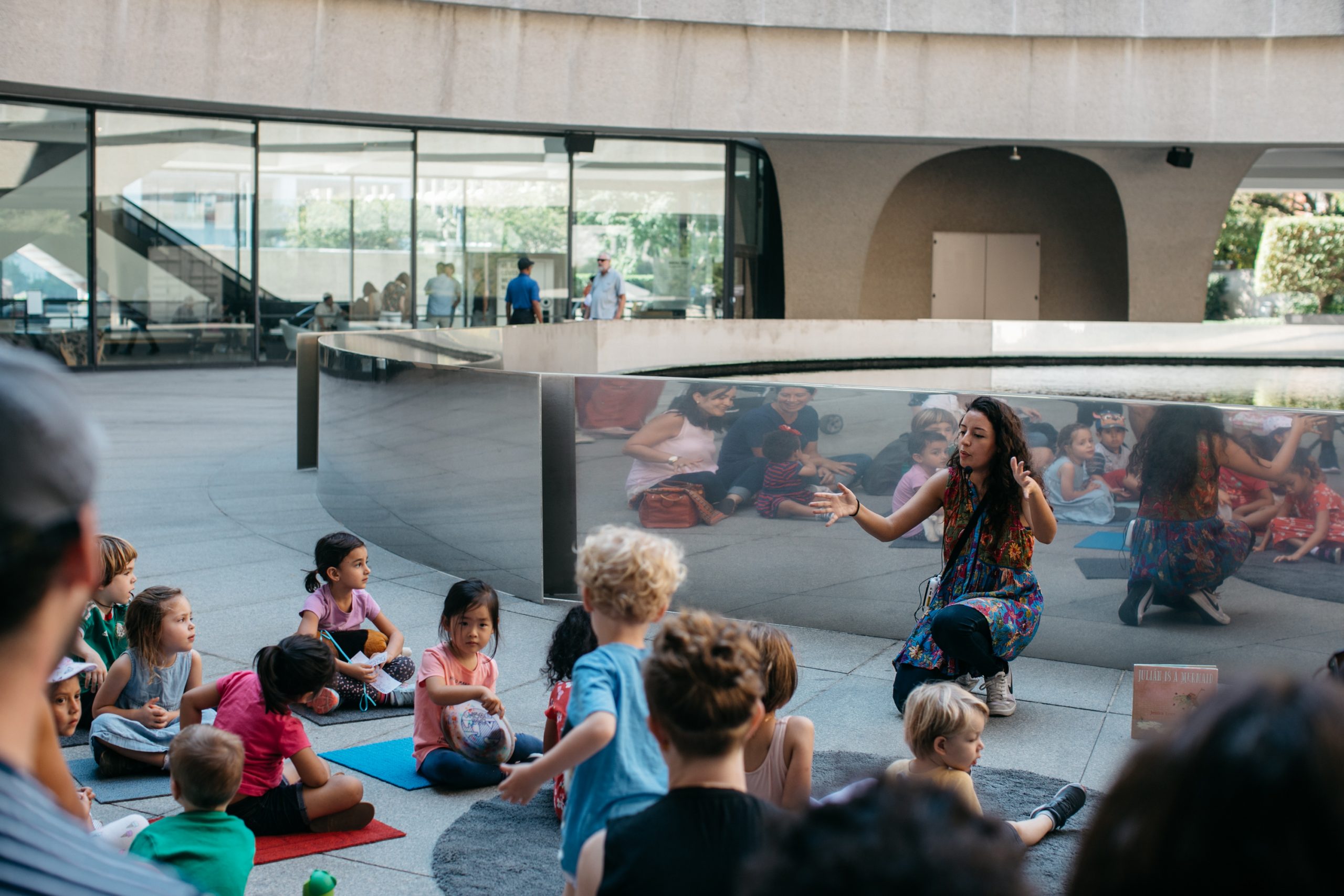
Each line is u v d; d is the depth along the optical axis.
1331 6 23.31
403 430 8.70
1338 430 5.76
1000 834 1.10
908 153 26.70
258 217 21.64
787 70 23.17
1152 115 23.95
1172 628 6.14
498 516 7.69
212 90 19.28
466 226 23.34
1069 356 25.09
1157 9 23.52
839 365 23.08
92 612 5.22
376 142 22.50
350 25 20.08
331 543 5.71
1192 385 20.75
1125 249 29.61
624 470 7.32
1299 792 0.94
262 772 4.14
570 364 17.33
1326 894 0.93
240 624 6.73
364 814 4.20
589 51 22.02
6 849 1.06
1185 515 6.06
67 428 1.11
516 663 6.19
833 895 1.01
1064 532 6.30
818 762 4.79
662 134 23.89
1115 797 1.07
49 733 2.11
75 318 20.05
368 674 5.52
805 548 6.96
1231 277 47.84
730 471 7.11
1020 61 23.64
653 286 24.72
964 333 24.66
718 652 2.21
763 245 27.23
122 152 20.25
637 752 2.84
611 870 2.15
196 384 19.38
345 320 22.53
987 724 5.39
